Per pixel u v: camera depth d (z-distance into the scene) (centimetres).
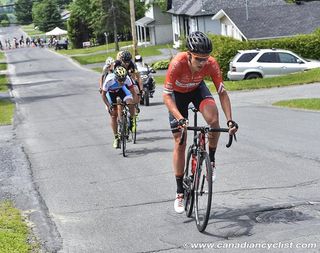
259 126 1591
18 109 2934
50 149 1473
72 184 1032
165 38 8219
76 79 5169
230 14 4759
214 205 795
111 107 1316
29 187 1030
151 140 1459
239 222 714
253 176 970
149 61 5950
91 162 1234
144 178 1027
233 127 662
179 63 691
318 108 1898
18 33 19012
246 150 1220
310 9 4697
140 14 9162
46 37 15225
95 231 741
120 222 770
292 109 1956
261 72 3106
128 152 1312
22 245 677
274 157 1123
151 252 642
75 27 10769
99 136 1644
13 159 1356
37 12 17075
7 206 895
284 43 3709
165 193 903
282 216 726
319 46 3722
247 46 3647
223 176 984
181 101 728
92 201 895
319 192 835
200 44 661
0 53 11606
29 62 8362
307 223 689
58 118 2312
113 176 1068
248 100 2419
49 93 4000
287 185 891
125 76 1291
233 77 3147
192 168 732
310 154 1129
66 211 850
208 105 708
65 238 719
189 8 6525
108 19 8219
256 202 802
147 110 2308
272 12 4709
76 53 9062
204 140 698
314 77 2942
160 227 730
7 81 5534
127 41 9875
